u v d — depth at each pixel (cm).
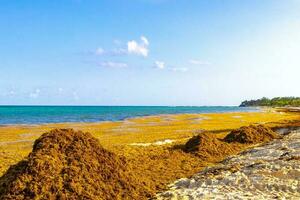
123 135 3241
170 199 1190
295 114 8281
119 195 1245
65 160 1303
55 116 7806
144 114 9031
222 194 1201
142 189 1325
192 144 2269
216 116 7250
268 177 1377
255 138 2700
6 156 2094
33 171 1205
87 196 1165
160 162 1884
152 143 2634
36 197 1129
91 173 1273
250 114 8344
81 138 1434
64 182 1195
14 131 3800
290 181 1323
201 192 1232
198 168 1784
